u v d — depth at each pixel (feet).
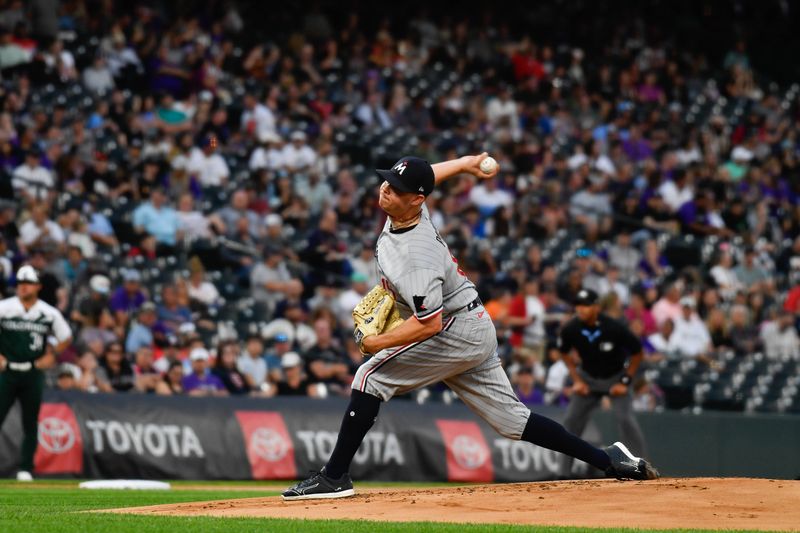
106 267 172.96
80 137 195.21
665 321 200.44
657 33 332.19
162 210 186.70
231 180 215.10
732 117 316.40
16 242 169.27
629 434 126.93
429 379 70.38
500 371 71.72
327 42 270.05
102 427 136.05
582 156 254.88
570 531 56.13
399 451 150.92
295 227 204.85
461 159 72.90
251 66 247.29
